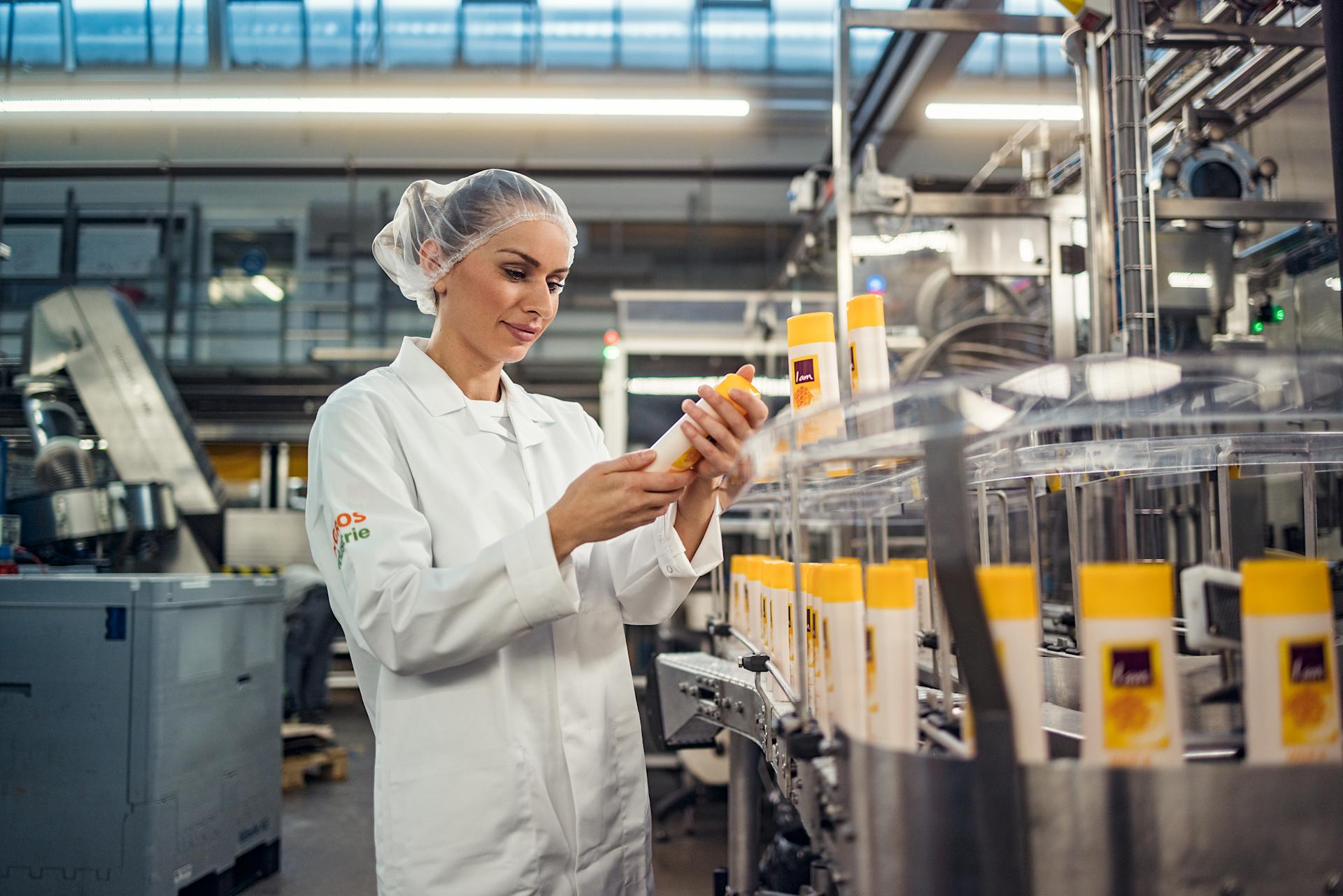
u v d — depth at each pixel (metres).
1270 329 2.87
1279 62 2.65
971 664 0.55
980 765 0.55
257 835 2.86
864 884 0.60
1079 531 1.18
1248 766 0.55
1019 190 3.74
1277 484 2.63
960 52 3.54
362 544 0.97
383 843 1.03
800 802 0.86
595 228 9.11
